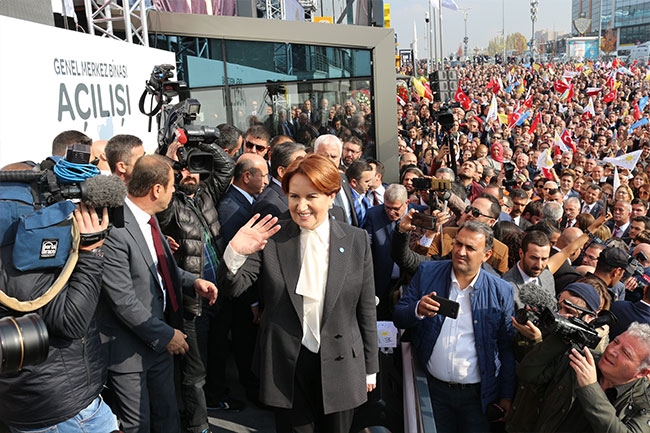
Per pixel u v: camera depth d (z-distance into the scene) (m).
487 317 3.43
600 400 2.75
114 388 2.96
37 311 2.20
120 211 2.34
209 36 7.89
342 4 10.34
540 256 3.92
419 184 4.05
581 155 12.41
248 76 8.32
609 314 3.41
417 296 3.62
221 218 4.16
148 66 6.00
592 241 5.33
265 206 3.86
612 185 10.19
